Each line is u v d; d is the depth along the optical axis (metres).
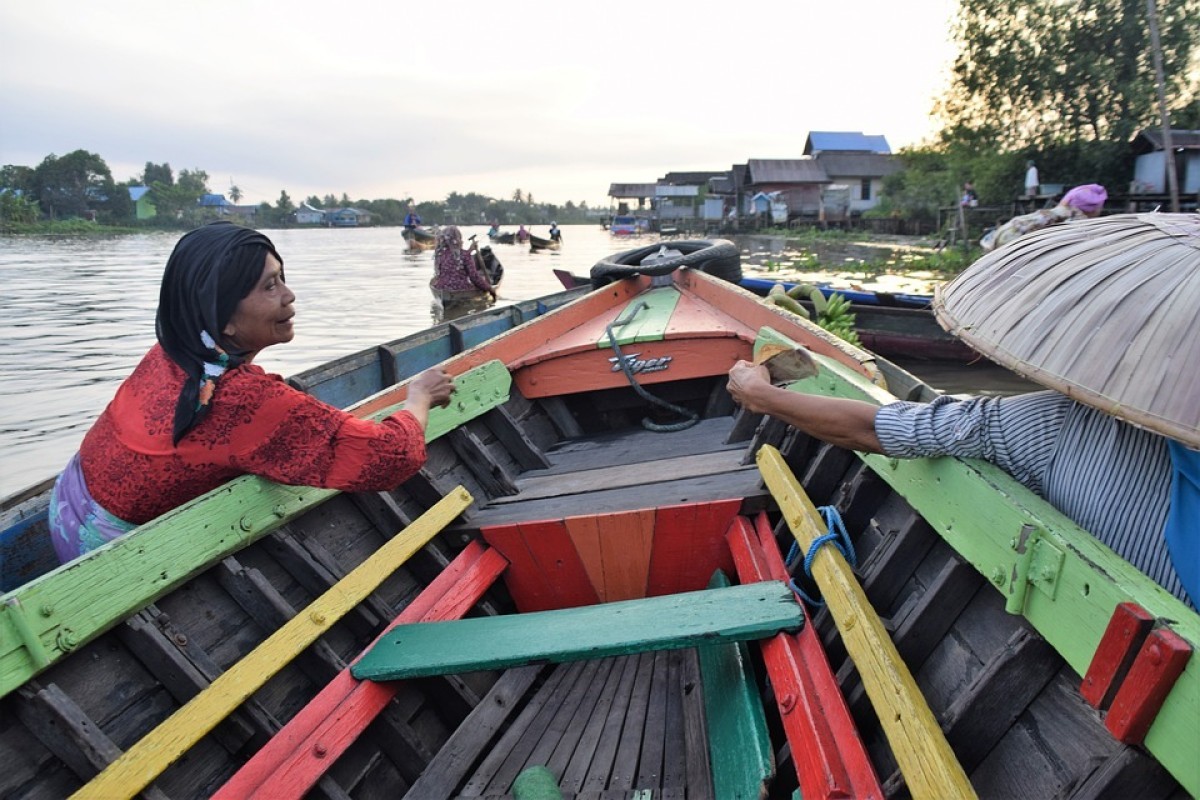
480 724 2.70
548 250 41.66
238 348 2.31
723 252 6.12
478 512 3.40
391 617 2.78
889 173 49.78
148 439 2.22
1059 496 1.66
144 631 2.05
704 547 3.17
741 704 2.34
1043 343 1.52
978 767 1.86
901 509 2.56
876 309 10.46
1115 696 1.34
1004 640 1.91
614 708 2.83
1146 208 20.19
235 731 2.17
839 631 2.18
